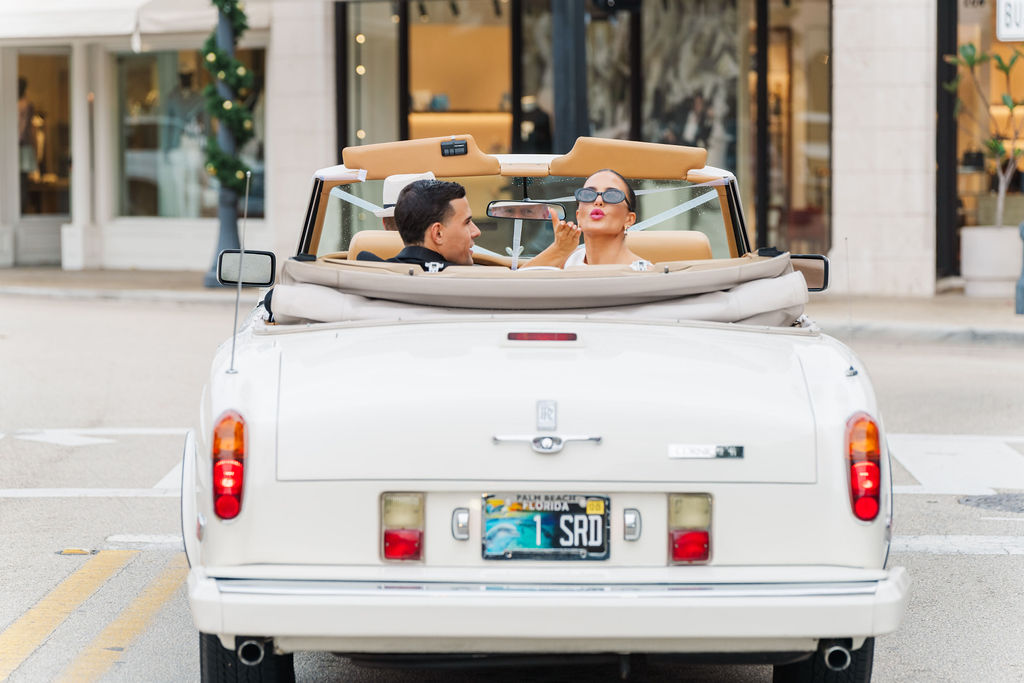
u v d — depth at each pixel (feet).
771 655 26.55
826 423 26.48
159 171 158.20
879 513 26.45
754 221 136.26
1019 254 119.44
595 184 37.14
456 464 25.94
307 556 26.00
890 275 122.72
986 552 45.06
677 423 26.18
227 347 30.60
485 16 140.36
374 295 30.99
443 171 41.45
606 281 30.22
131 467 56.95
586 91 97.86
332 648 25.46
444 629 24.94
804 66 133.39
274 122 138.51
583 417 26.11
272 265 35.76
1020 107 125.18
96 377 79.46
